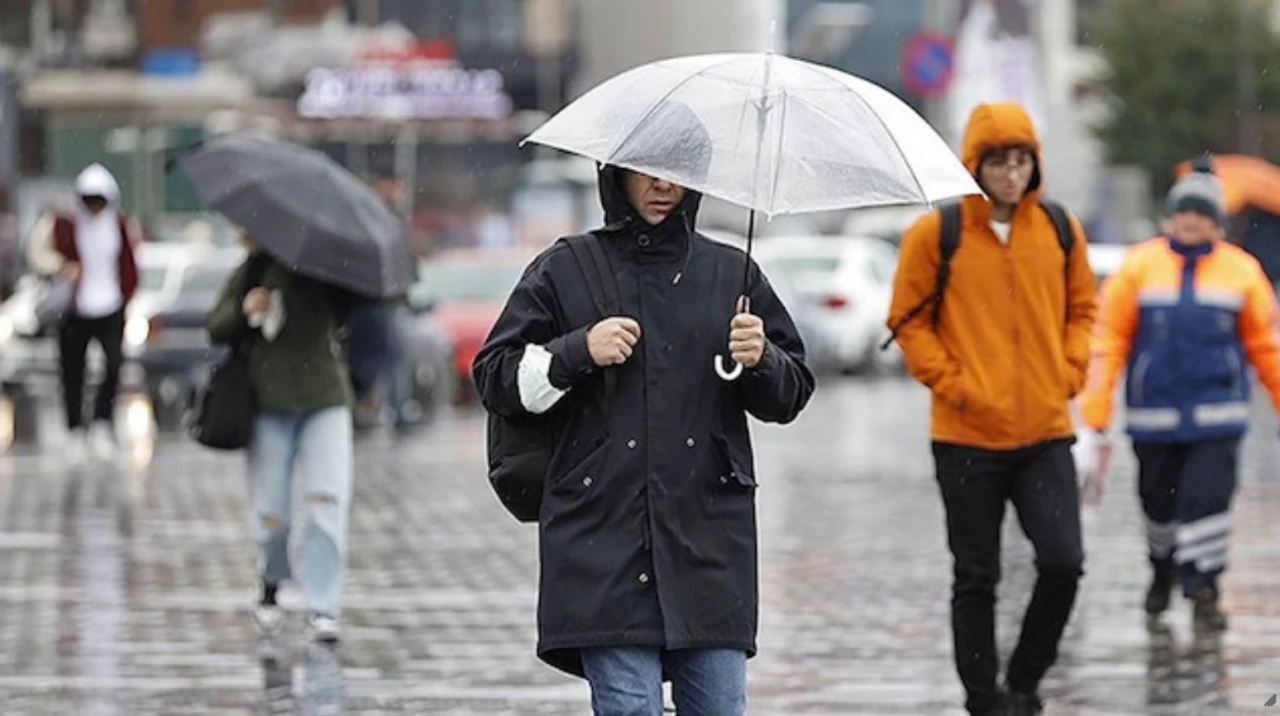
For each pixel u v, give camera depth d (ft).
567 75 489.26
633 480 43.65
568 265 44.55
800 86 44.01
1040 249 60.64
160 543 104.01
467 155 462.19
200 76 443.32
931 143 44.60
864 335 255.29
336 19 481.05
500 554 100.89
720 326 44.27
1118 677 70.79
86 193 146.41
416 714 65.77
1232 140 392.68
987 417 60.29
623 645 43.34
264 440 78.33
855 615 82.94
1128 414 81.35
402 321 180.45
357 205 77.61
